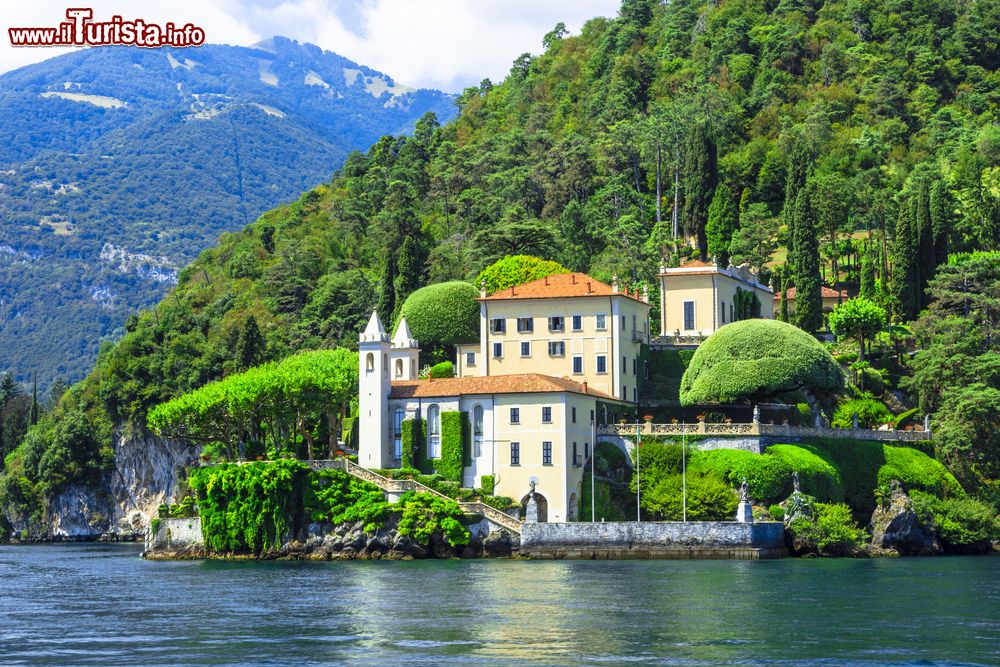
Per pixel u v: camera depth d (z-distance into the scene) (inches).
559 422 5605.3
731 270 7076.8
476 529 5339.6
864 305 7234.3
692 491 5477.4
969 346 6633.9
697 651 3056.1
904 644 3122.5
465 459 5738.2
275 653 3093.0
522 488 5639.8
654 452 5674.2
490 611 3673.7
